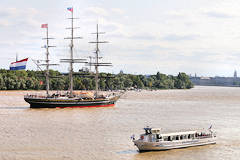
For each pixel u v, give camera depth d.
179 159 73.56
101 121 126.12
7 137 91.44
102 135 96.88
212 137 88.19
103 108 179.38
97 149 80.50
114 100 196.25
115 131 103.81
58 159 71.94
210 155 77.19
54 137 92.88
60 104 175.25
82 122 122.38
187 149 82.12
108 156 74.88
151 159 73.06
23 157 72.75
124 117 140.00
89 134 98.06
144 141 77.75
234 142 90.44
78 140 89.62
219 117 145.88
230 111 174.12
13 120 123.69
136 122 125.25
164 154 77.25
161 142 79.50
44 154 75.44
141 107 191.12
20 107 176.88
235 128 114.31
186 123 125.31
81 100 179.88
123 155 75.88
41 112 153.25
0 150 77.81
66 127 109.94
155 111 167.75
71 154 75.88
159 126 116.38
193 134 85.81
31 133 97.94
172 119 136.38
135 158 73.62
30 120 124.81
